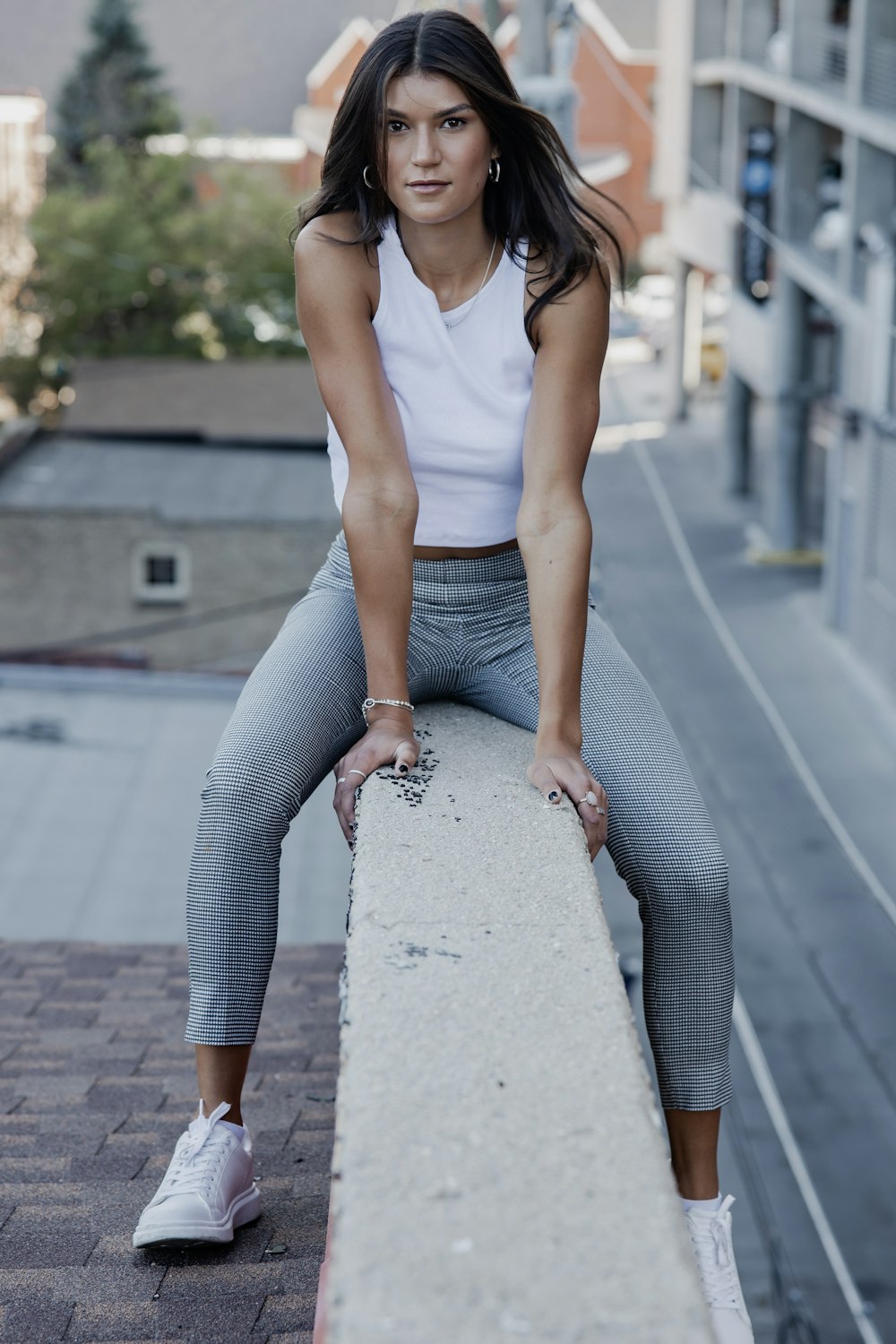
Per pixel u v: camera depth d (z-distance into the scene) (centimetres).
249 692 236
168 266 3219
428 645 251
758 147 2545
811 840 1396
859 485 1853
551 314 231
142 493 2191
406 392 236
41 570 2083
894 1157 972
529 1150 139
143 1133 334
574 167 235
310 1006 479
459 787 218
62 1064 412
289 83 5684
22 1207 277
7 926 888
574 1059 152
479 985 165
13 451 2331
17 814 1036
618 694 237
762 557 2309
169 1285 239
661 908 221
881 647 1778
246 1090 364
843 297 1912
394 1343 117
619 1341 118
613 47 4694
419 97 217
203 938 226
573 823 205
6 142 4097
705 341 4034
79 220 3181
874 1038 1090
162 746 1172
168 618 2106
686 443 3234
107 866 970
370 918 178
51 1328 227
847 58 2091
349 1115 144
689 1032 224
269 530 2073
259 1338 223
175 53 5738
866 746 1608
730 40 2814
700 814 224
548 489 229
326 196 233
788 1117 1007
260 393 2502
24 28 5700
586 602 228
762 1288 857
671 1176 137
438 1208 132
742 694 1767
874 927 1241
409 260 232
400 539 229
